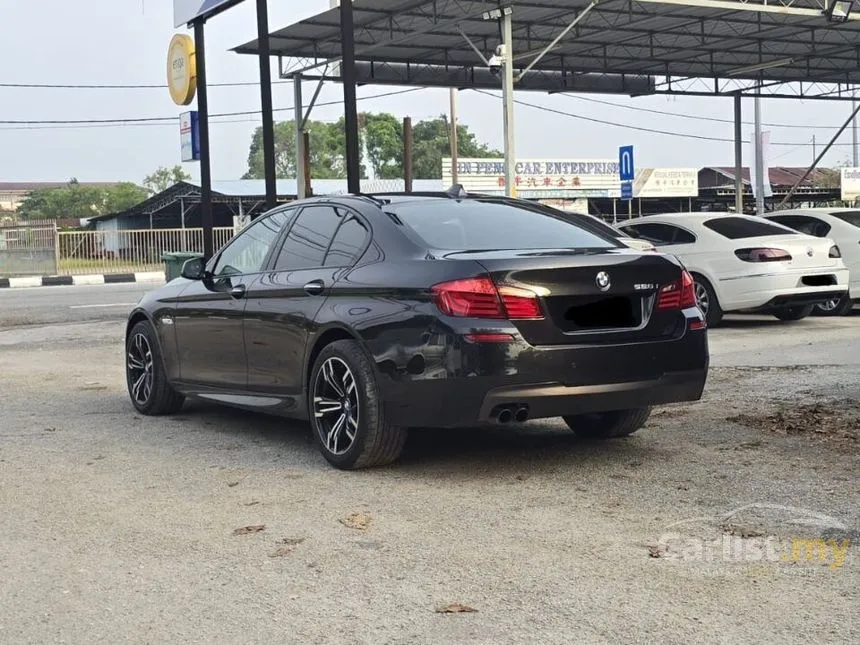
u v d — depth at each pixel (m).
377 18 22.22
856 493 5.06
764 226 13.09
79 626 3.62
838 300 13.89
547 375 5.27
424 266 5.49
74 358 11.58
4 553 4.45
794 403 7.38
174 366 7.44
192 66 15.79
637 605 3.68
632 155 26.56
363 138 86.00
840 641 3.34
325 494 5.29
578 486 5.33
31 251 32.94
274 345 6.34
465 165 49.44
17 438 6.93
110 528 4.78
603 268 5.45
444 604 3.74
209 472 5.84
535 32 25.08
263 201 47.78
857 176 52.19
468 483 5.44
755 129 37.16
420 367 5.33
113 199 109.25
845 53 30.02
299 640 3.45
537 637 3.43
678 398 5.70
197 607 3.77
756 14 23.72
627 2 21.67
